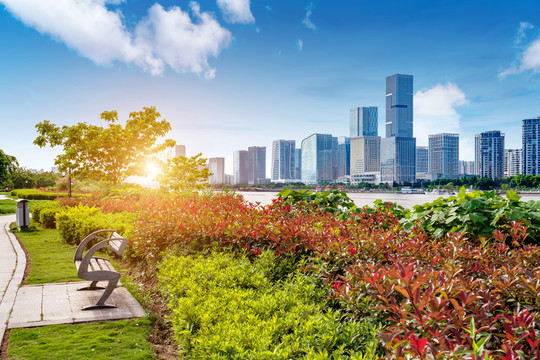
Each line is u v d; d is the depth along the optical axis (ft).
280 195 33.24
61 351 13.37
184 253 21.26
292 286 14.15
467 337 7.15
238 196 36.99
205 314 12.41
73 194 103.86
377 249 15.46
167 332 15.37
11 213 76.13
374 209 26.94
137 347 13.76
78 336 14.70
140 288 21.53
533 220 19.21
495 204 20.54
